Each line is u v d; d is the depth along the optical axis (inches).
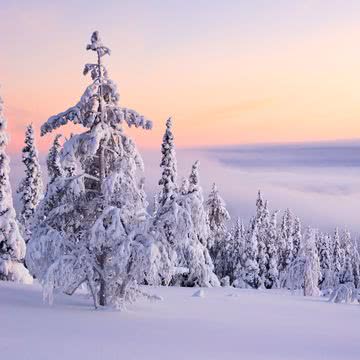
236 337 523.2
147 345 439.5
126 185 773.3
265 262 2539.4
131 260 717.3
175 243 740.7
